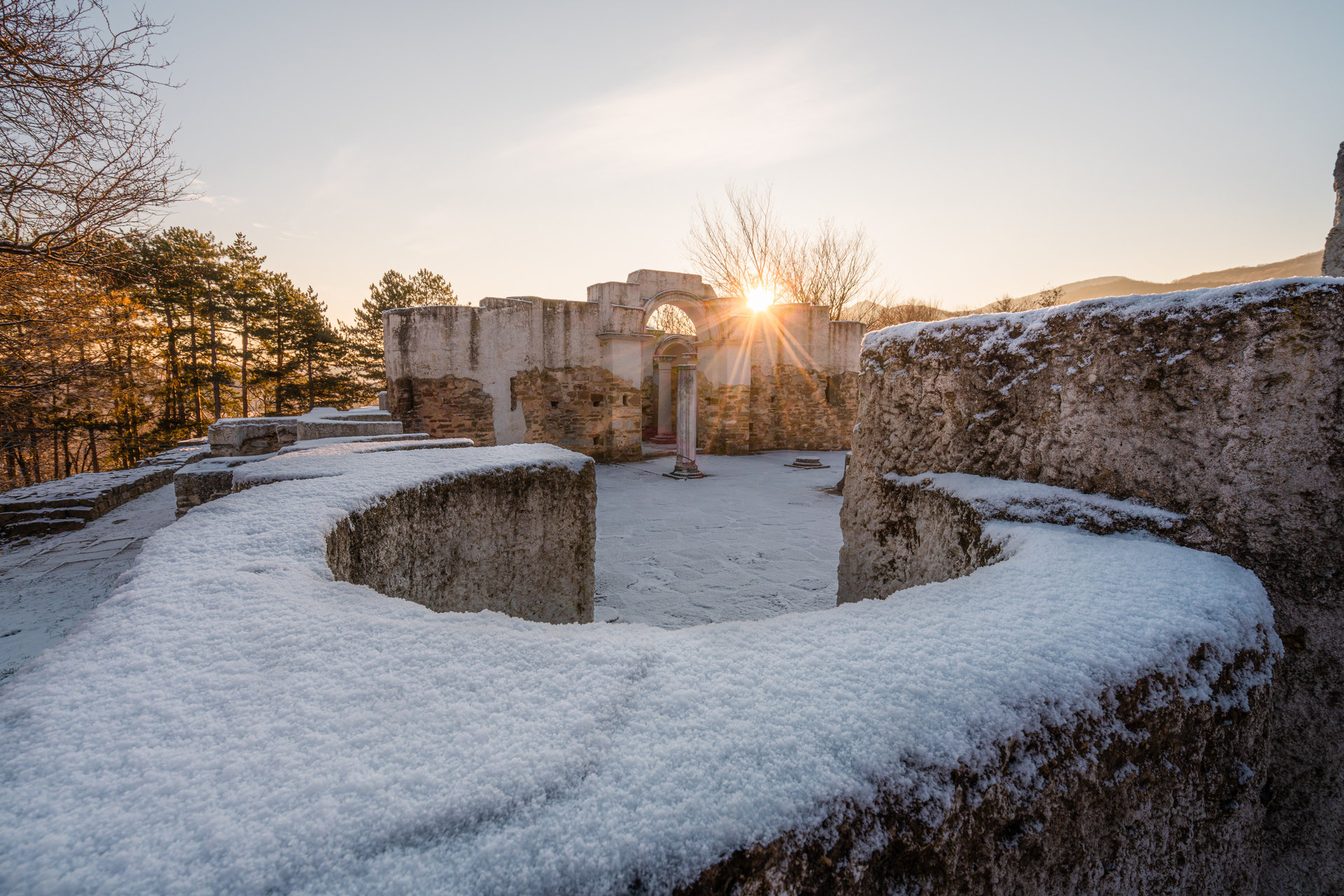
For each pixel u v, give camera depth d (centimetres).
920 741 84
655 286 1521
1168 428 175
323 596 135
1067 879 98
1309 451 152
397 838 66
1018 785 89
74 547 576
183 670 100
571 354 1376
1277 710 158
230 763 77
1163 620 121
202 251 2144
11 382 834
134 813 69
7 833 64
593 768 77
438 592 252
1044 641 111
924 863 79
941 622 121
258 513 189
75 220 652
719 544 685
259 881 61
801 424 1711
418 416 1194
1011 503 209
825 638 115
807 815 72
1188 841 118
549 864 64
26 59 579
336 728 85
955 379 251
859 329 1717
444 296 2900
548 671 102
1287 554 156
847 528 323
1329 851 155
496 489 286
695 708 91
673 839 67
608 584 537
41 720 85
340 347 2673
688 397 1190
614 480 1175
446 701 92
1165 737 110
